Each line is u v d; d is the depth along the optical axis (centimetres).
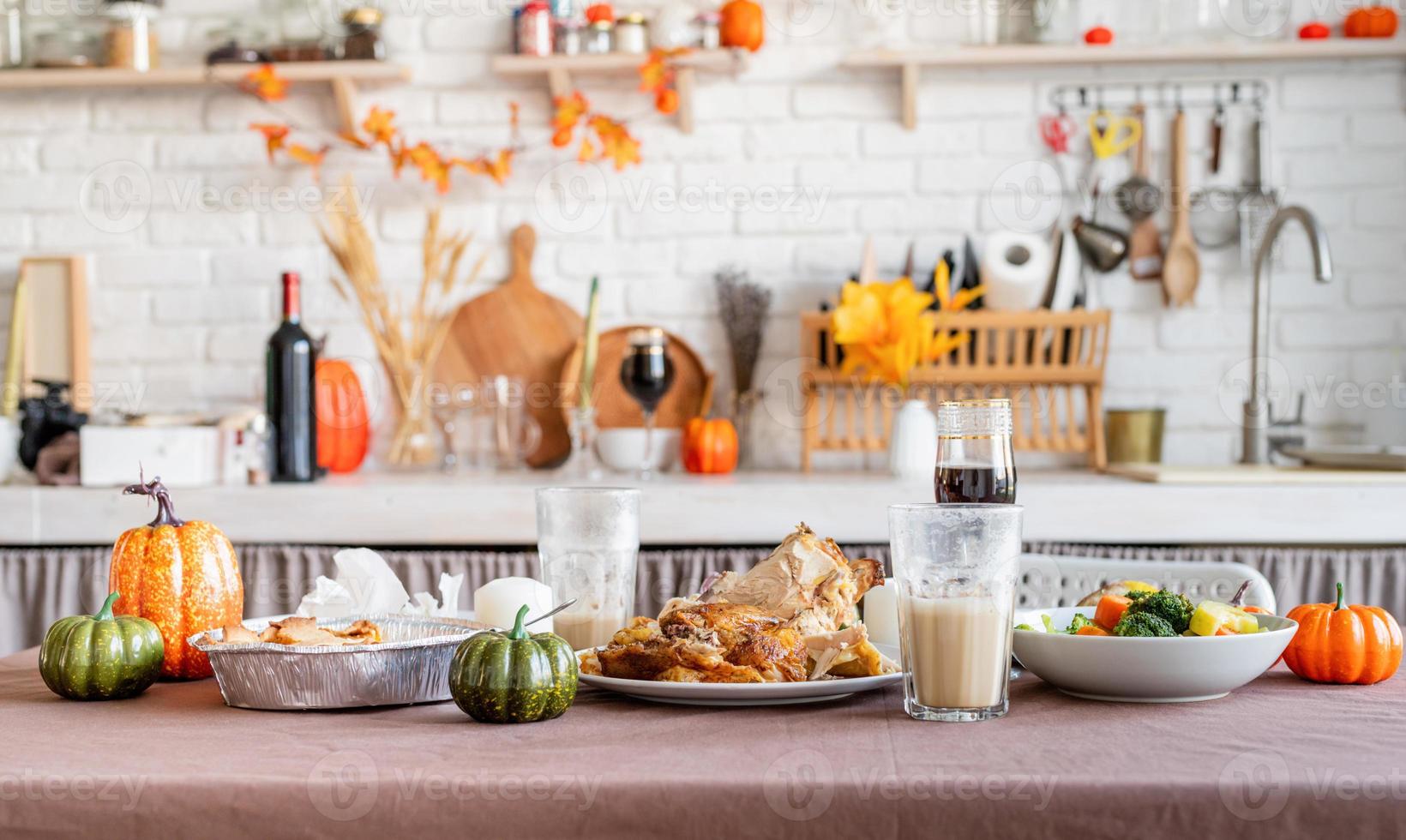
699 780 75
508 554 244
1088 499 241
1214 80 298
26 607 244
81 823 75
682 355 304
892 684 110
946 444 112
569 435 303
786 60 301
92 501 245
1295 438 283
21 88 303
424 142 298
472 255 307
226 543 117
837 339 265
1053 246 291
